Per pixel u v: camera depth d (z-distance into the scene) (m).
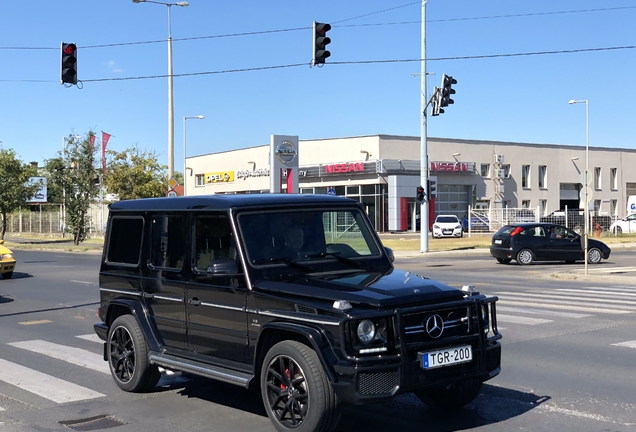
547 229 27.08
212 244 6.64
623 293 16.70
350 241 6.99
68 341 11.13
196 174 78.25
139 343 7.43
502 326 11.80
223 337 6.46
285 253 6.51
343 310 5.43
